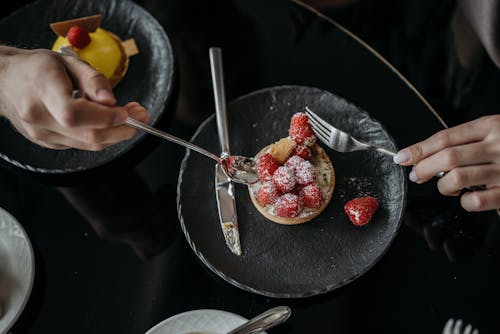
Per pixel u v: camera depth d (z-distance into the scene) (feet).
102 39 2.35
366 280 1.99
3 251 1.96
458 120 2.75
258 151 2.19
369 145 2.06
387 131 2.13
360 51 2.34
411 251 2.02
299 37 2.39
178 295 1.98
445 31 2.85
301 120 2.07
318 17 2.42
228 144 2.15
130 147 2.16
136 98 2.33
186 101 2.30
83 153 2.19
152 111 2.30
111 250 2.06
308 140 2.08
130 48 2.39
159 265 2.03
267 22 2.43
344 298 1.97
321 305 1.96
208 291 1.98
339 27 2.39
